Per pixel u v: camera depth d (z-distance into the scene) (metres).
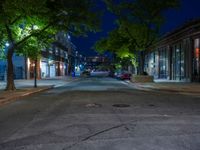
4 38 27.14
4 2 20.58
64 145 7.73
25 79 55.03
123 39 44.78
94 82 48.38
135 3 39.44
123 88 31.58
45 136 8.77
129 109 14.33
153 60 63.31
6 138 8.60
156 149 7.29
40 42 28.36
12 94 21.98
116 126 10.09
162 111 13.62
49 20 26.62
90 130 9.49
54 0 25.44
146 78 40.38
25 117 12.33
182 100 18.53
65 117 12.10
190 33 39.41
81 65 169.38
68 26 27.97
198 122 10.79
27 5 20.66
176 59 47.50
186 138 8.37
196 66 38.88
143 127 9.90
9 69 26.36
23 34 27.61
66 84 41.69
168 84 35.28
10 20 24.94
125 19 40.47
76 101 18.16
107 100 18.52
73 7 26.83
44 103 17.52
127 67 92.31
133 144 7.75
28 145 7.79
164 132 9.13
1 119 11.93
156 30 41.22
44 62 70.88
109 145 7.68
